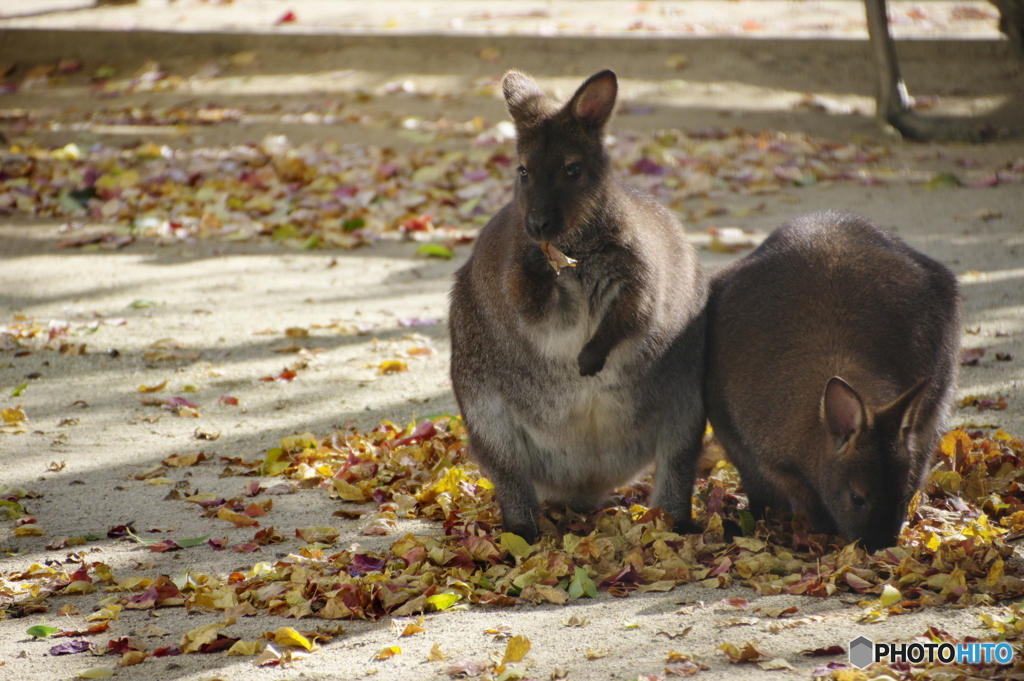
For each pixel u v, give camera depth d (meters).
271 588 6.95
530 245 7.84
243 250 16.72
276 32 27.28
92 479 9.24
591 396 8.01
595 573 7.25
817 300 8.07
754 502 8.62
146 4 33.53
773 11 30.67
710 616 6.46
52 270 15.65
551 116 8.11
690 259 8.66
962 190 18.55
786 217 17.28
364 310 13.91
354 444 9.86
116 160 20.31
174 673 5.95
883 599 6.41
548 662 5.94
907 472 7.07
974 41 25.33
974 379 10.86
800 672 5.62
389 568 7.39
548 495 8.85
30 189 19.03
